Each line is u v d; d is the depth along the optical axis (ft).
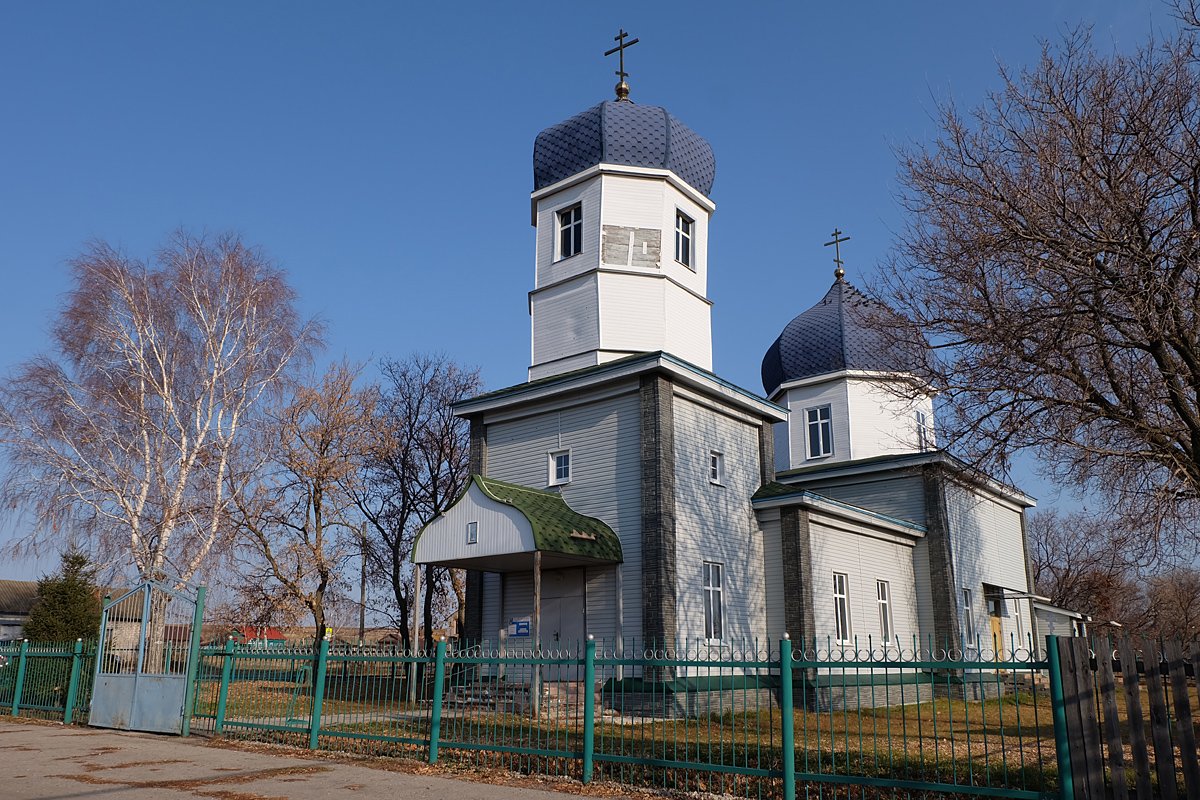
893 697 83.87
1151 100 47.37
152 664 58.29
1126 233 45.55
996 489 103.30
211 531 97.30
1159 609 168.76
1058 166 47.75
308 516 108.47
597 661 39.22
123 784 38.19
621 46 92.07
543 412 80.64
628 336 81.66
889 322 54.24
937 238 52.80
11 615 179.11
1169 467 48.52
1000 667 30.32
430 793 36.11
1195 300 45.80
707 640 72.23
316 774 40.60
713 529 77.00
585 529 70.08
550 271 86.69
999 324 48.73
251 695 57.06
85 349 99.76
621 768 38.40
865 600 88.07
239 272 106.93
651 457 71.67
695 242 88.63
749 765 39.17
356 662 52.44
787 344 116.47
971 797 33.14
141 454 99.71
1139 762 27.78
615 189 84.99
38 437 96.48
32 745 50.62
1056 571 200.23
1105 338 47.34
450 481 120.78
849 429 110.32
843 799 33.91
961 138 51.83
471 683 71.72
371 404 112.16
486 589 79.20
